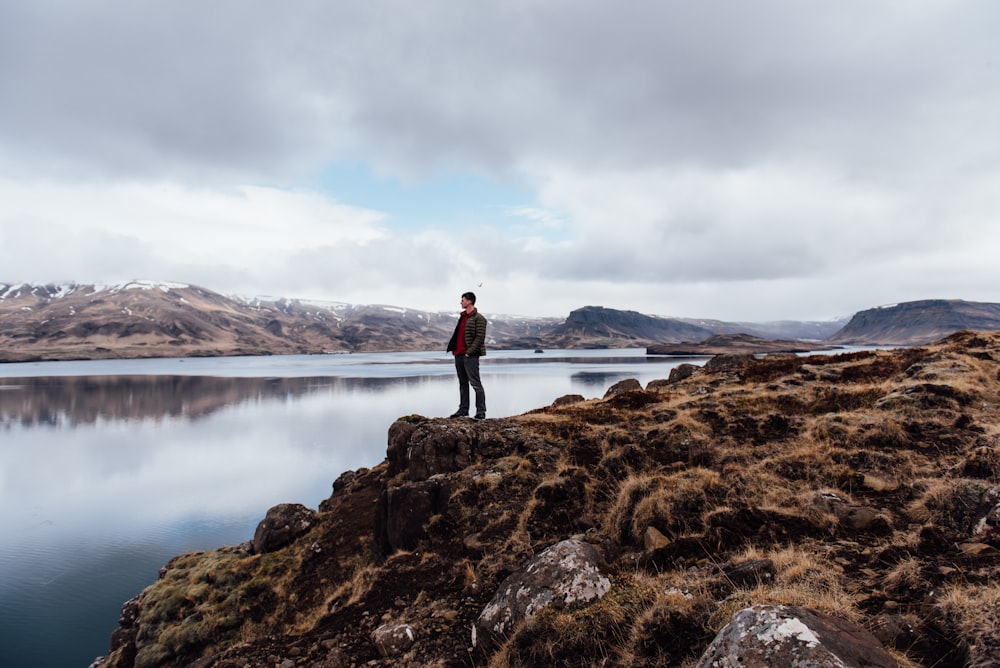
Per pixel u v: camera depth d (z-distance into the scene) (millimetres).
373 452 66438
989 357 14922
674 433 11930
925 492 7234
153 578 33000
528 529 8875
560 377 146000
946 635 4246
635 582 6207
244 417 96688
